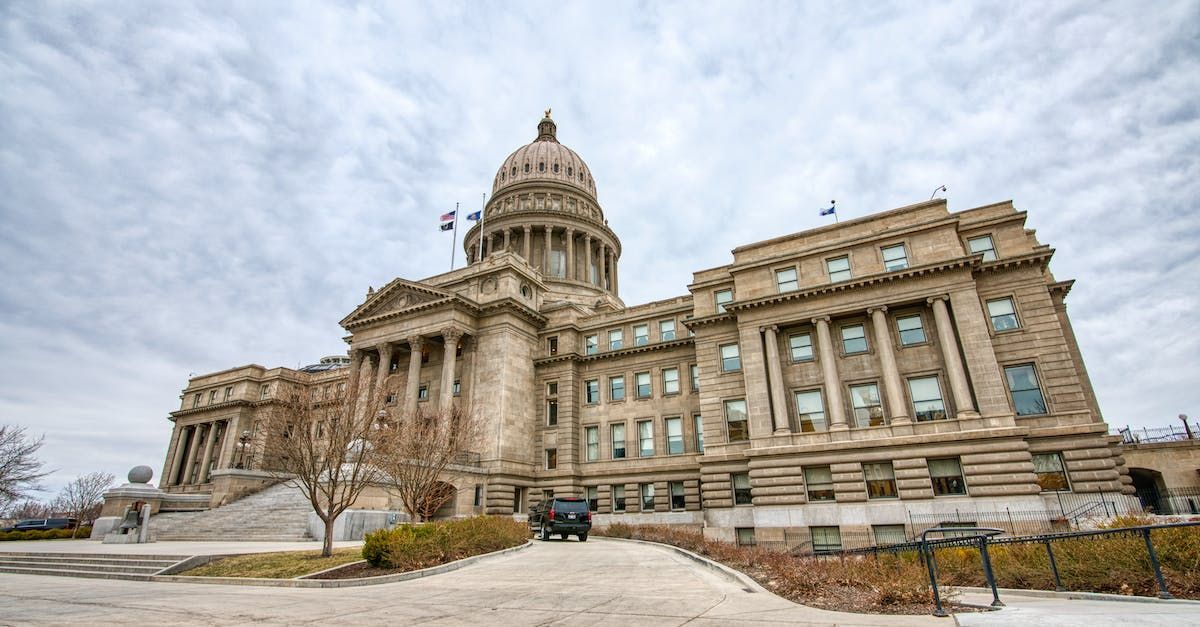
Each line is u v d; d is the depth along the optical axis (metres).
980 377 35.81
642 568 20.89
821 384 40.69
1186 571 13.50
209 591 17.47
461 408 50.25
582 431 56.38
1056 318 36.41
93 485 103.19
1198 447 44.50
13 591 17.78
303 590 17.50
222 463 76.69
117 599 15.53
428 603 14.05
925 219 41.03
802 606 12.89
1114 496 32.06
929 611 11.81
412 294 59.56
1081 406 34.44
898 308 40.03
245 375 81.31
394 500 38.75
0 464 54.06
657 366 54.50
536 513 41.75
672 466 50.59
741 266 44.94
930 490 34.81
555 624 11.22
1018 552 17.53
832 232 43.69
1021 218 39.47
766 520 38.41
